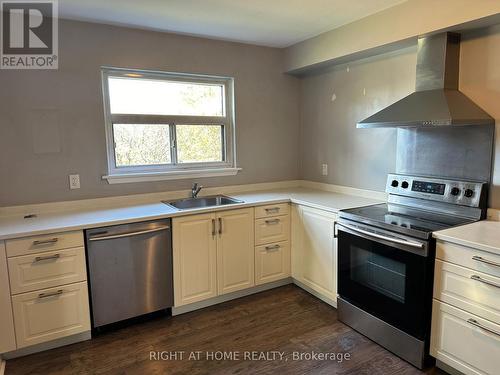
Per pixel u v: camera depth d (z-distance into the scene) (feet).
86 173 9.42
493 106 7.23
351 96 10.62
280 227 10.54
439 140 8.20
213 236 9.44
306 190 12.05
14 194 8.63
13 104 8.43
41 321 7.51
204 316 9.21
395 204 9.09
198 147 11.28
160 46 10.05
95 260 7.97
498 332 5.79
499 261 5.67
